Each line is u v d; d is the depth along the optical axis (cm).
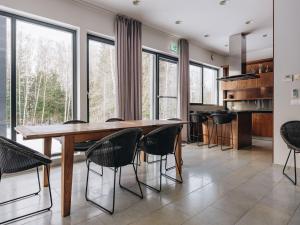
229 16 454
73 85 404
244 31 547
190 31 546
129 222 185
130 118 450
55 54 388
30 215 196
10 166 185
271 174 311
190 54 646
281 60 351
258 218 190
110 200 228
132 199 230
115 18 436
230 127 523
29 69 358
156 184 274
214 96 801
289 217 192
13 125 338
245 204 218
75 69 403
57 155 374
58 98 392
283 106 352
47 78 379
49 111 381
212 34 570
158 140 251
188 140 590
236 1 391
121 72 435
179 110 588
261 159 402
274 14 357
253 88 690
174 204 218
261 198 231
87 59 416
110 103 456
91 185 270
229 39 594
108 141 199
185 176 305
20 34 348
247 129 535
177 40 594
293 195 239
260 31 547
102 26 422
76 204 219
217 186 266
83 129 217
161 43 548
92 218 192
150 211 204
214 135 561
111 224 182
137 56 468
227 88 737
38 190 251
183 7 413
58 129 216
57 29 383
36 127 235
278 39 353
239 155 437
